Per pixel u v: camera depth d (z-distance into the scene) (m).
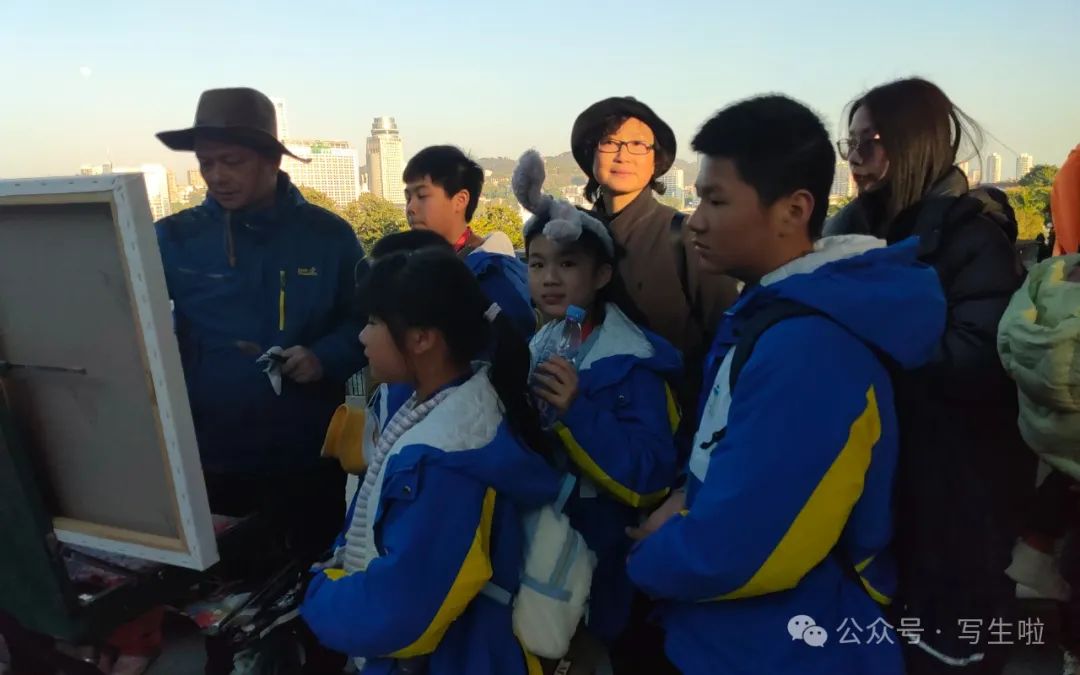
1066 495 1.60
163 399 1.15
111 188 1.06
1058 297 1.34
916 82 1.72
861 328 1.08
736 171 1.16
